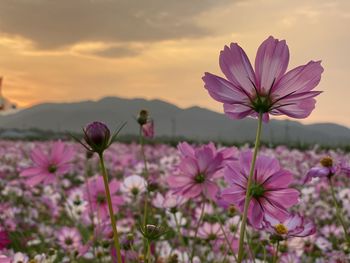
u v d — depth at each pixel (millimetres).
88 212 2912
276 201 1316
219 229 2434
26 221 4535
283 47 1138
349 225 3564
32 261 2301
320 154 9000
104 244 2480
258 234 2496
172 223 2875
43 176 2570
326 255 2779
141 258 1931
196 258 2406
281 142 15109
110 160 8812
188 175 1780
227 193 1332
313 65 1124
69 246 3135
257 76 1142
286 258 2219
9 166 7785
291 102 1144
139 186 2838
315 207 4402
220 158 1759
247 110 1169
